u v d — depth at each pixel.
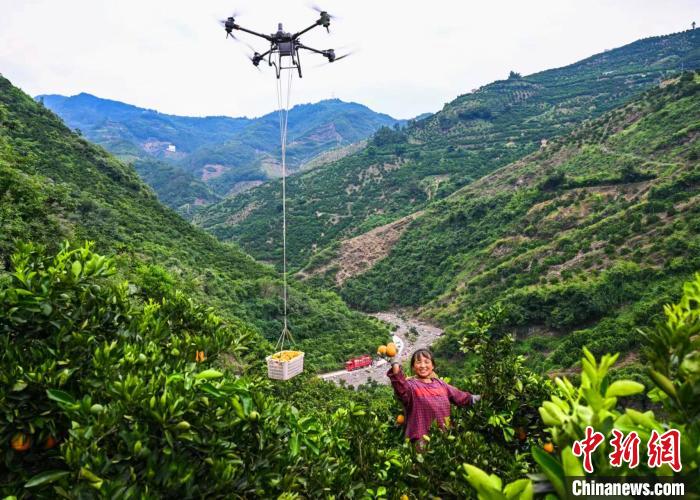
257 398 2.30
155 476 1.88
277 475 2.14
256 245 112.38
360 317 63.62
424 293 71.62
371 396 35.78
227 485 1.98
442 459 2.76
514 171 84.38
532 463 3.06
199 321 3.46
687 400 1.15
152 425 1.97
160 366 2.49
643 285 38.44
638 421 1.15
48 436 2.10
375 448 3.08
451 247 75.88
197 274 43.56
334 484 2.48
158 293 3.69
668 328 1.29
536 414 3.50
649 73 146.75
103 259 2.71
